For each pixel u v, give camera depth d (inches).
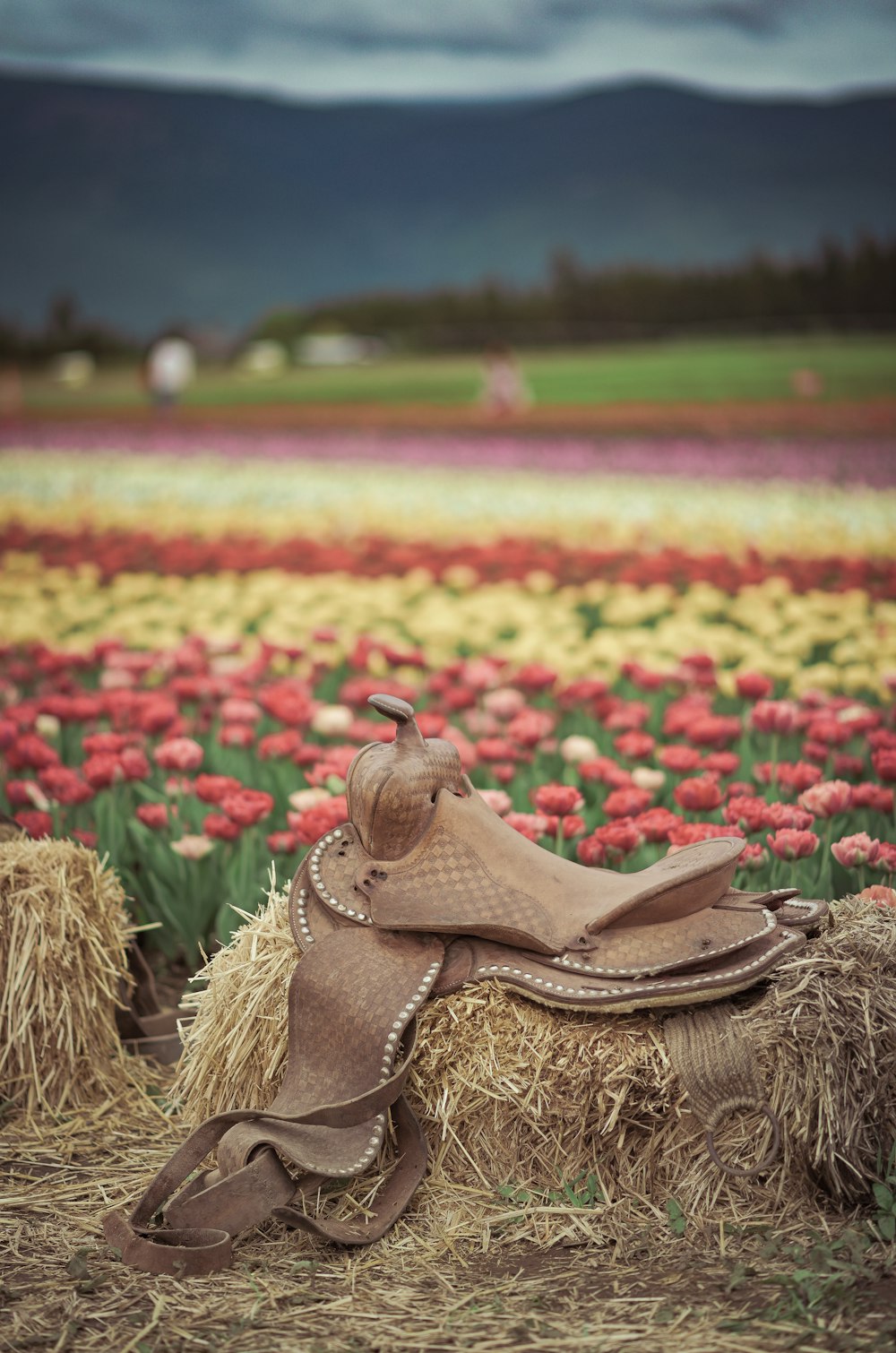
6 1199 108.2
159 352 979.9
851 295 1449.3
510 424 847.7
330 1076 106.2
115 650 233.8
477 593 354.9
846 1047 102.3
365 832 114.3
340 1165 99.3
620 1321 88.8
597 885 113.8
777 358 1160.2
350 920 112.2
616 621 298.2
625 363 1221.7
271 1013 113.3
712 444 688.4
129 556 413.1
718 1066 102.2
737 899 114.0
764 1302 90.4
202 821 170.1
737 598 335.0
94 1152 118.3
